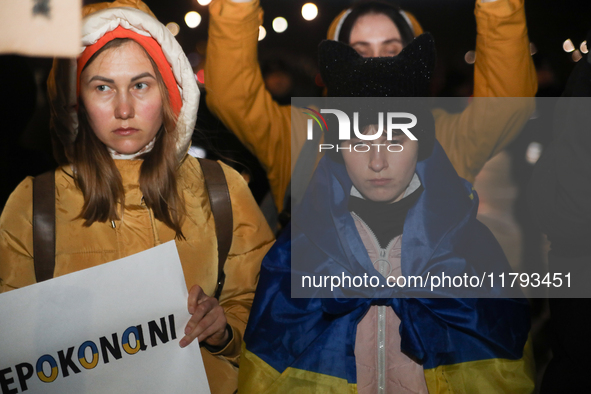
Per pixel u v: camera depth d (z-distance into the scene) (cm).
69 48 108
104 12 108
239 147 143
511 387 106
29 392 98
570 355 119
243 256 122
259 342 109
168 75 115
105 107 111
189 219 117
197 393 105
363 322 113
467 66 194
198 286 110
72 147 112
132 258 103
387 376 112
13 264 108
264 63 162
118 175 114
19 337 97
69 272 110
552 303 126
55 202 111
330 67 114
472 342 110
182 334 106
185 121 117
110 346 101
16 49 109
